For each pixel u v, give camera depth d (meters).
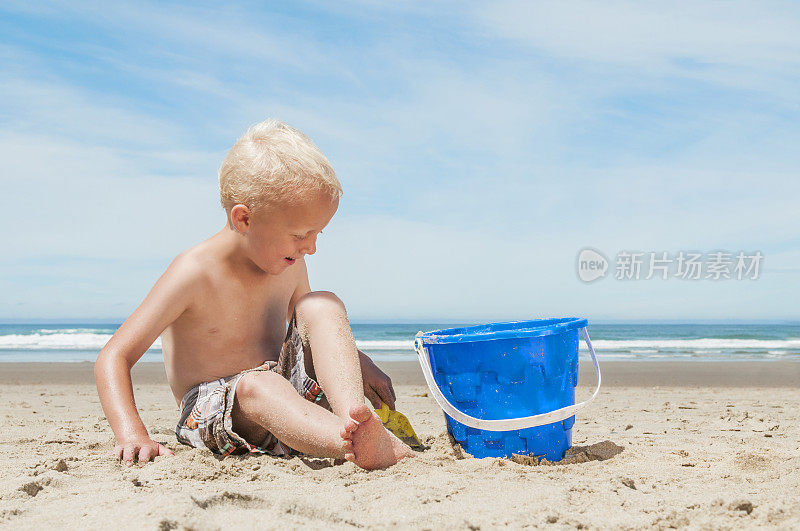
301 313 2.26
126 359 2.29
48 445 2.79
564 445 2.33
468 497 1.73
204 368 2.39
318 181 2.10
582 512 1.63
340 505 1.62
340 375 2.11
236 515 1.54
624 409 4.52
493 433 2.21
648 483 1.95
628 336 27.31
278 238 2.16
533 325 2.72
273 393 2.12
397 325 45.75
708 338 25.05
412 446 2.47
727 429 3.42
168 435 3.09
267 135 2.19
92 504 1.63
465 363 2.22
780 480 1.90
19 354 15.71
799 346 17.75
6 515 1.55
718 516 1.57
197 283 2.31
